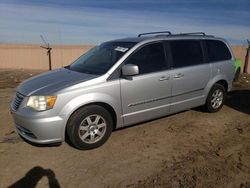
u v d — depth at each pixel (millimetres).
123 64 5375
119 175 4320
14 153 5000
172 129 6137
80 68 5809
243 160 4789
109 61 5551
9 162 4695
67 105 4785
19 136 5723
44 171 4426
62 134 4844
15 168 4516
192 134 5898
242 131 6109
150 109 5770
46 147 5219
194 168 4516
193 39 6625
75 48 24453
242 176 4289
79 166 4574
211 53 6906
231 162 4715
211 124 6480
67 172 4402
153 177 4262
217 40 7160
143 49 5707
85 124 5039
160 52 5930
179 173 4367
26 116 4746
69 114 4809
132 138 5652
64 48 24328
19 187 4012
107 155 4953
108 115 5230
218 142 5527
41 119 4676
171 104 6105
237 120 6793
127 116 5480
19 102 5039
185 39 6461
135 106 5535
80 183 4117
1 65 24453
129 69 5141
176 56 6160
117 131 5980
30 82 5406
